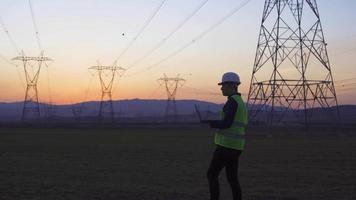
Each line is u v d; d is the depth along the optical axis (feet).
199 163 76.69
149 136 197.88
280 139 170.81
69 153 101.09
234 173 32.32
